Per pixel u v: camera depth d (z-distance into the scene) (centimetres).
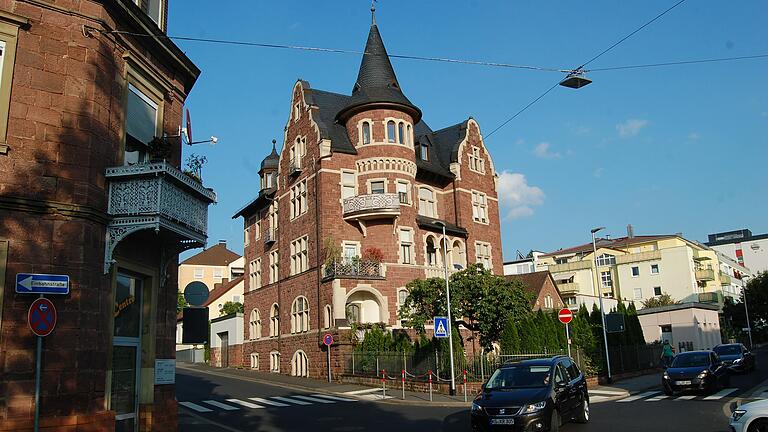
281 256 4056
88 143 1175
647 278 7269
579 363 2692
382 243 3562
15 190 1084
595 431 1388
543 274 4888
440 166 4256
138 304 1379
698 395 2186
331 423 1688
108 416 1135
